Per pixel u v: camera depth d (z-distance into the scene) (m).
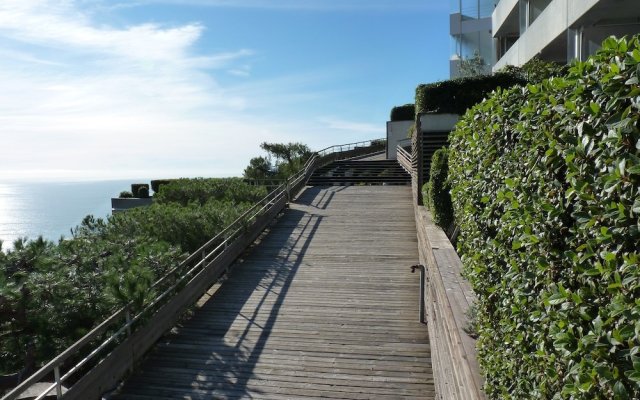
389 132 24.47
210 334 7.27
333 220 13.70
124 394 5.74
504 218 2.89
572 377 1.84
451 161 5.94
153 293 6.88
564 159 2.09
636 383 1.42
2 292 5.88
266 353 6.63
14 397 4.26
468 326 4.32
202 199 16.11
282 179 21.53
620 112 1.63
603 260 1.71
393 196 16.53
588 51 11.12
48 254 7.27
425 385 5.71
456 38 25.23
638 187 1.47
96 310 6.30
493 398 3.15
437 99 14.06
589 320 1.74
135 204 22.22
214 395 5.66
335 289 8.85
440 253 7.27
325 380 5.89
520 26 16.14
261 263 10.52
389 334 7.02
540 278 2.30
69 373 5.14
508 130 3.21
